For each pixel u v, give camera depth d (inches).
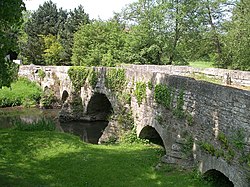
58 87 1622.8
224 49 1384.1
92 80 1187.9
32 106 1649.9
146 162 700.7
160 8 1444.4
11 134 884.6
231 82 749.9
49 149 788.0
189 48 1535.4
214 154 523.5
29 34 2684.5
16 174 630.5
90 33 1920.5
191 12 1427.2
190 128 609.0
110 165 683.4
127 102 908.6
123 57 1604.3
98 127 1237.1
